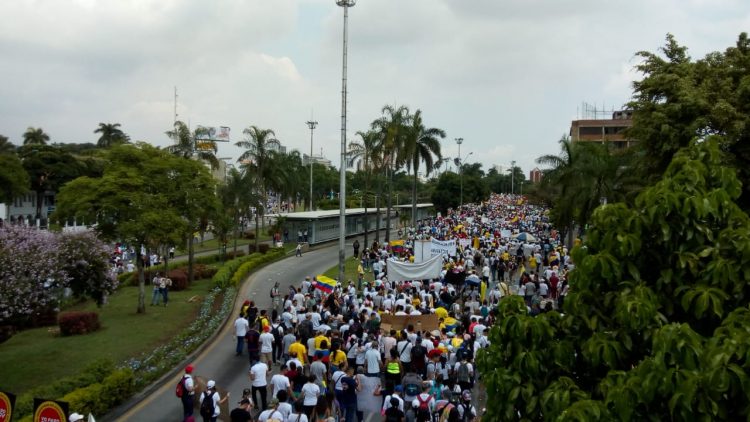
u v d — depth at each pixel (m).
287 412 12.09
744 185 20.31
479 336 17.75
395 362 15.19
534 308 24.30
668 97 23.48
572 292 6.79
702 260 6.16
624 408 5.26
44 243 19.45
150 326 26.11
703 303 5.74
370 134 58.31
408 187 145.38
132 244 27.47
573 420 5.36
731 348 4.91
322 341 16.72
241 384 18.81
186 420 11.98
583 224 41.16
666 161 22.91
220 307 30.48
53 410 10.31
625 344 6.05
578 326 6.65
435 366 15.44
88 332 24.75
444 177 102.25
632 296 6.03
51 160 67.94
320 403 12.26
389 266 28.91
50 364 20.25
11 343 23.14
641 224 6.38
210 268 42.72
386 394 14.89
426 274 28.86
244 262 44.03
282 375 13.90
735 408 4.96
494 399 6.57
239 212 55.88
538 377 6.48
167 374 19.30
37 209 68.81
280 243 59.31
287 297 23.73
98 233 27.70
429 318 21.02
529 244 48.34
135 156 28.64
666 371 5.12
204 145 48.41
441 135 60.19
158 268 40.25
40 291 18.03
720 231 6.27
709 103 21.33
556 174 45.03
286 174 60.78
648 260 6.47
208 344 24.00
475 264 38.56
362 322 20.19
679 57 25.77
